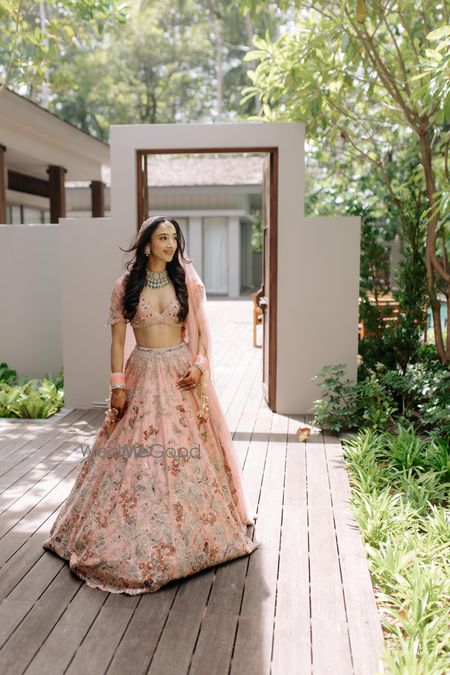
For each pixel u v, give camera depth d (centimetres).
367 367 664
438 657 251
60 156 1197
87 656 250
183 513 309
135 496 306
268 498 418
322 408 571
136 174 628
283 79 652
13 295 785
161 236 322
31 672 240
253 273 2755
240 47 3033
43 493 425
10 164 1205
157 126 616
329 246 621
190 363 334
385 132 816
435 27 603
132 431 318
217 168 2109
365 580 312
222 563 327
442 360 633
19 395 638
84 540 312
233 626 272
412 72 650
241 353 1024
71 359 653
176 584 306
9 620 275
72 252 641
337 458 501
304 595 298
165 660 248
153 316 324
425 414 532
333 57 631
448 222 539
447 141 630
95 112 3056
